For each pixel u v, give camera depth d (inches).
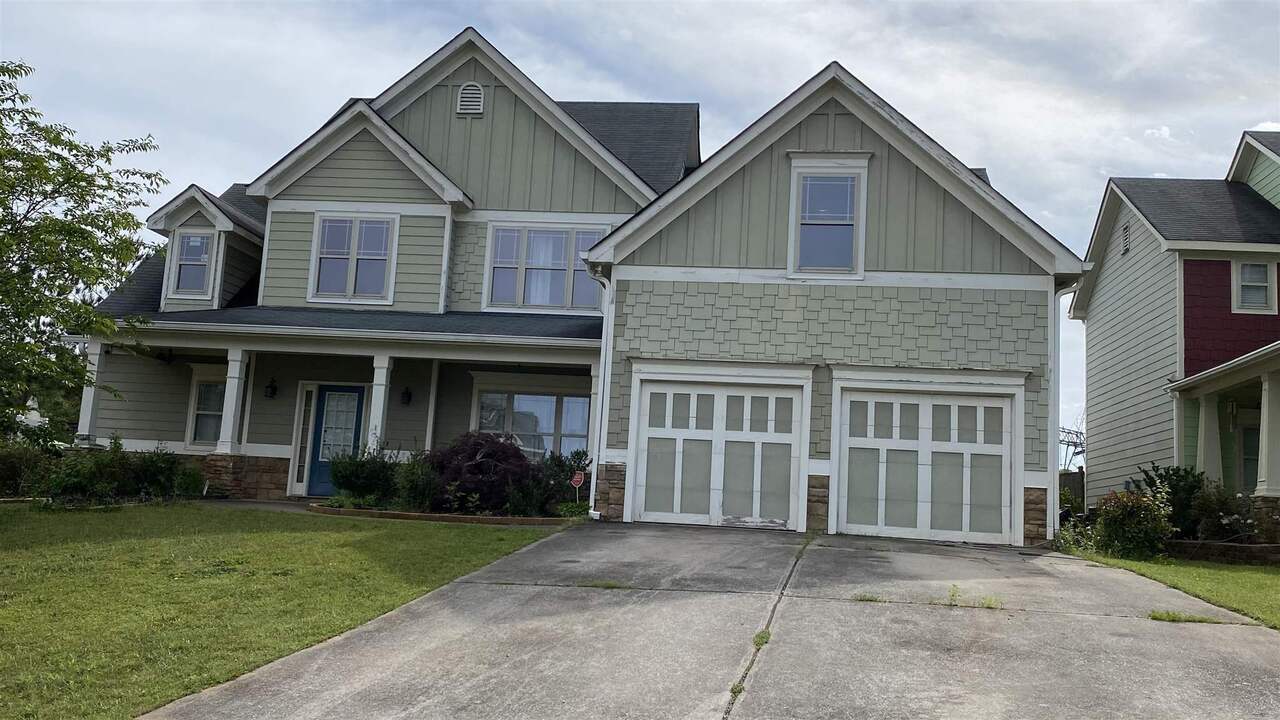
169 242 749.3
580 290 729.0
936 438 577.0
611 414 598.5
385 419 717.3
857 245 594.2
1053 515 560.4
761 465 587.5
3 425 608.4
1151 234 815.1
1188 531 595.2
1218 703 246.8
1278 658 287.1
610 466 594.2
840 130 605.6
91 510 566.6
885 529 572.7
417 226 735.1
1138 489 596.4
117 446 639.8
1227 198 831.1
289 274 740.0
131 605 333.4
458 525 533.3
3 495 679.1
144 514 547.5
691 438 594.2
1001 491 568.4
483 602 346.3
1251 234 756.0
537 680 262.7
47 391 634.8
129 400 753.0
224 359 754.2
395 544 452.4
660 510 590.6
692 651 286.4
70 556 409.7
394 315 714.8
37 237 577.9
